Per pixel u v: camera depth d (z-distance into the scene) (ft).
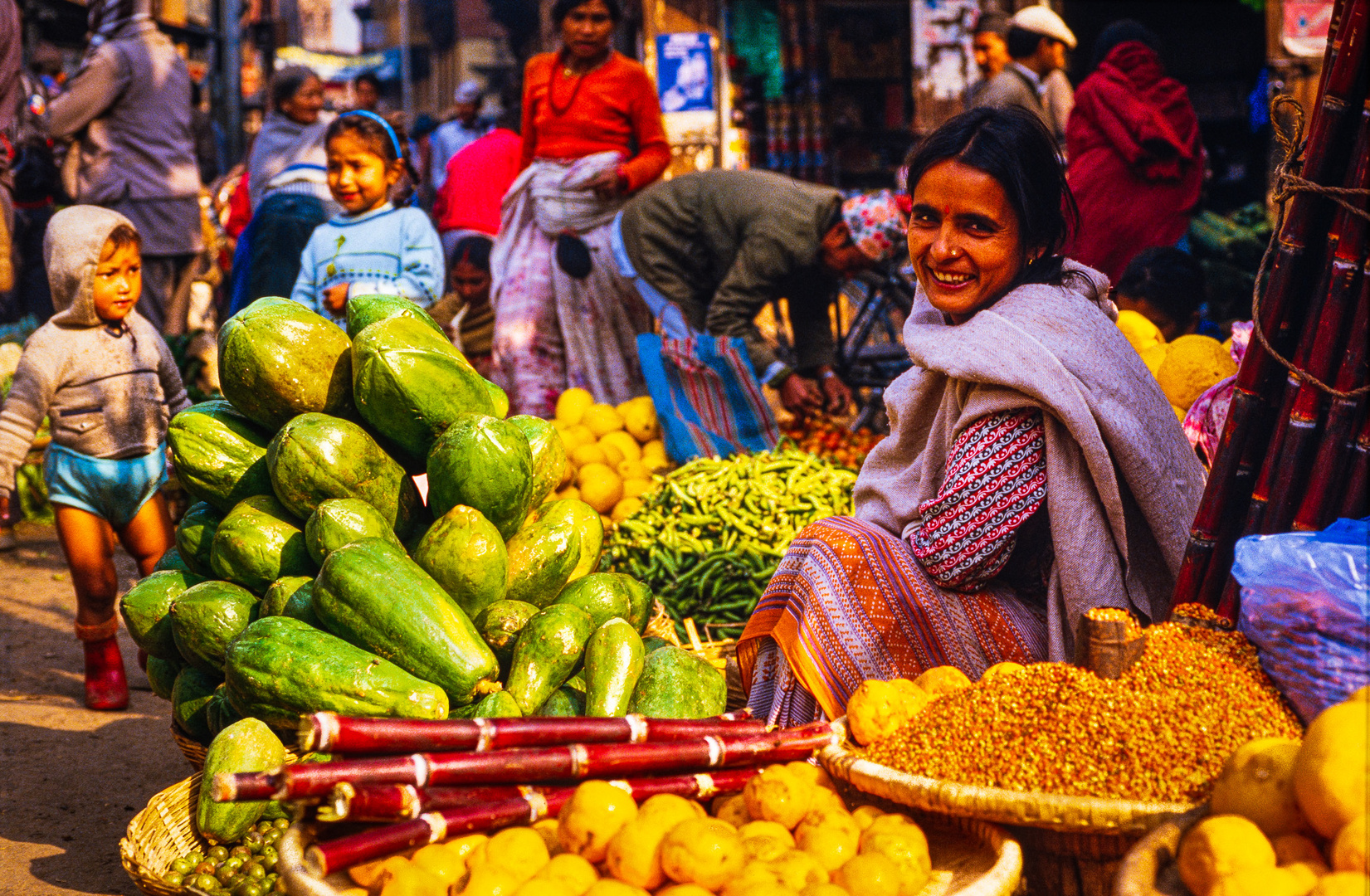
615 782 7.48
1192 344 13.53
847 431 20.67
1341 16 7.65
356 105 40.29
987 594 9.16
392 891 6.50
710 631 14.26
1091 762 6.57
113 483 14.98
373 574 8.91
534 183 22.31
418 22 114.42
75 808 11.88
